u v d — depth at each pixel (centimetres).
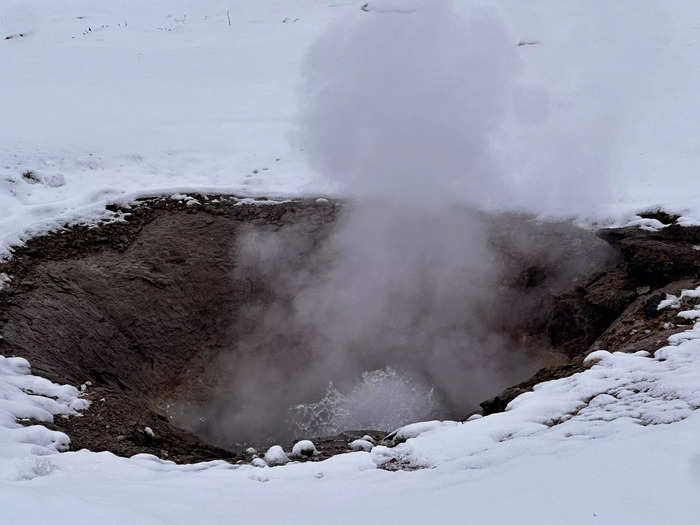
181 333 831
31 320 716
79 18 2152
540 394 515
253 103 1374
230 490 401
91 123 1297
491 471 368
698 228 764
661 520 275
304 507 354
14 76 1599
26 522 280
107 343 758
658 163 995
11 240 836
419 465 436
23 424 531
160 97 1447
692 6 1708
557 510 295
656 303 647
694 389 439
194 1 2266
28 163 1088
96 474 441
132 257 879
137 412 621
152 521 301
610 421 422
